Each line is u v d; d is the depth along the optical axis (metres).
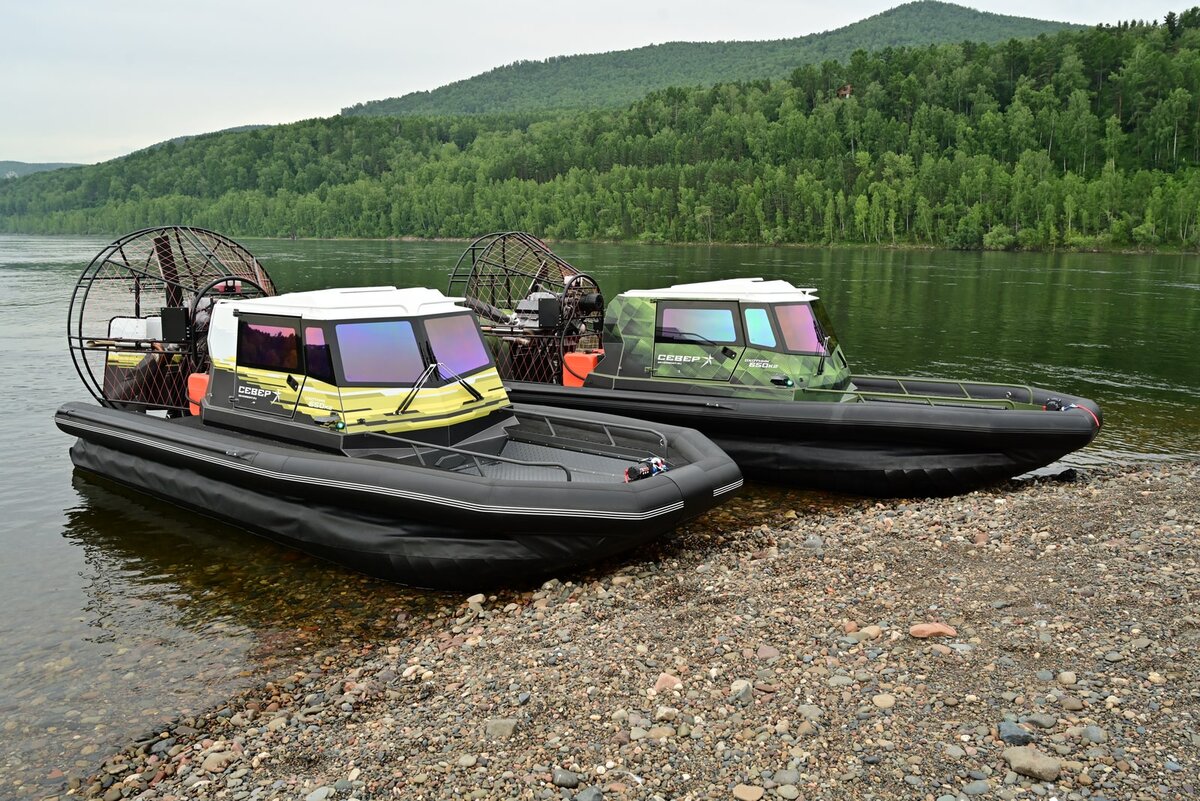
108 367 13.06
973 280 54.97
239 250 14.45
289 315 9.53
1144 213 113.56
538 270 15.28
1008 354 24.39
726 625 6.95
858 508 10.86
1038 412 10.75
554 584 8.28
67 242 131.50
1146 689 5.46
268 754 5.68
